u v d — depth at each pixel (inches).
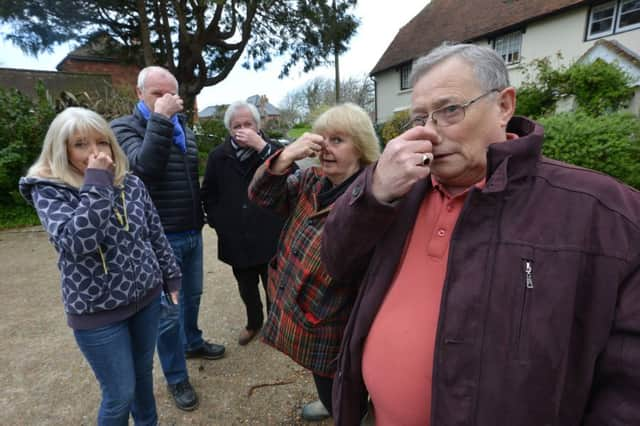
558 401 25.4
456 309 28.4
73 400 79.2
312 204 55.3
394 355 35.3
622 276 24.4
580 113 164.2
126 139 73.5
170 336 72.7
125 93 368.5
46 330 108.8
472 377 27.6
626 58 313.6
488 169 28.8
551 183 28.3
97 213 46.0
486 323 27.2
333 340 52.7
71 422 73.2
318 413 71.6
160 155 68.5
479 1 524.1
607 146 142.4
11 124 239.5
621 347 24.2
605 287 24.6
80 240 45.6
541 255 26.1
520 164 28.2
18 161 238.2
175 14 412.5
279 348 56.2
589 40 372.8
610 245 24.9
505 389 26.4
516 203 28.1
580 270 25.3
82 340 50.7
